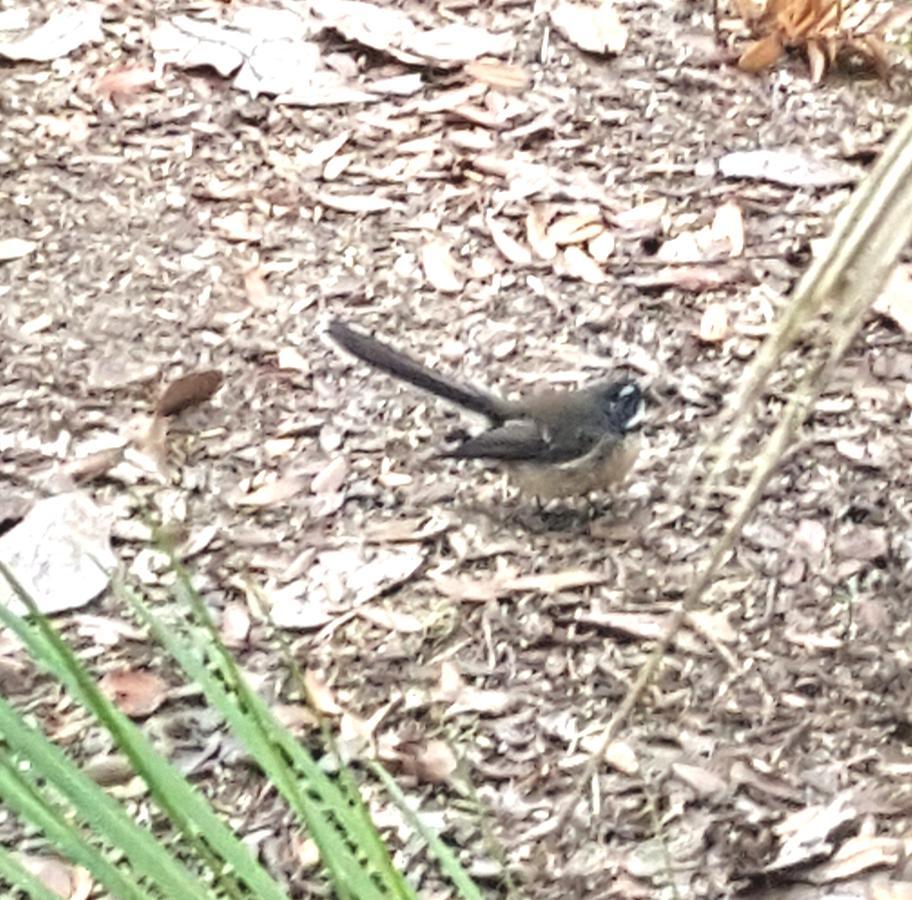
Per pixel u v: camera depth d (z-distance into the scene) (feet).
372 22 20.49
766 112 19.62
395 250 17.93
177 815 6.22
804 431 15.74
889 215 4.85
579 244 18.03
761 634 13.89
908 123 4.82
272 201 18.45
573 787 12.57
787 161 18.95
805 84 19.92
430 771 12.66
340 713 13.12
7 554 14.37
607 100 19.75
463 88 19.84
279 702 13.21
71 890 11.67
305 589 14.29
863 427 15.81
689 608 6.63
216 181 18.69
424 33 20.44
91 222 18.10
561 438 14.49
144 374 16.37
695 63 20.13
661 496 15.23
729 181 18.78
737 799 12.49
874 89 19.86
